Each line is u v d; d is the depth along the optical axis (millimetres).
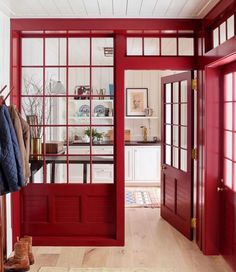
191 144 4344
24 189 4312
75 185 4309
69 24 4051
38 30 4062
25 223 4324
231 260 3482
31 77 4484
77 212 4328
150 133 8070
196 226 4270
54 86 4406
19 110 4242
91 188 4301
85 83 4773
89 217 4320
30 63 4527
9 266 3471
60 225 4320
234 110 3475
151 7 3643
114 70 4195
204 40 3896
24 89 4402
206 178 3875
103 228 4316
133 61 4164
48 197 4316
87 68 4742
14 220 4145
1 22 3758
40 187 4309
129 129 8086
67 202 4324
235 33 3123
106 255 3953
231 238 3492
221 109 3838
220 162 3852
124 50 4168
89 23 4047
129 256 3924
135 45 4730
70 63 4801
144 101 7957
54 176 4383
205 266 3645
